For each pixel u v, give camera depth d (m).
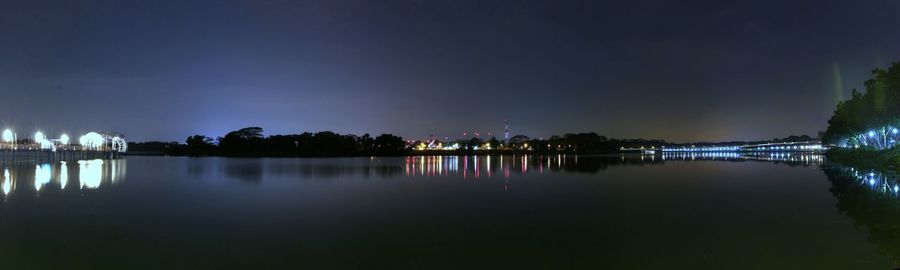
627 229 21.84
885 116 62.47
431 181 48.97
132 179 51.47
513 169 74.12
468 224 23.39
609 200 31.92
